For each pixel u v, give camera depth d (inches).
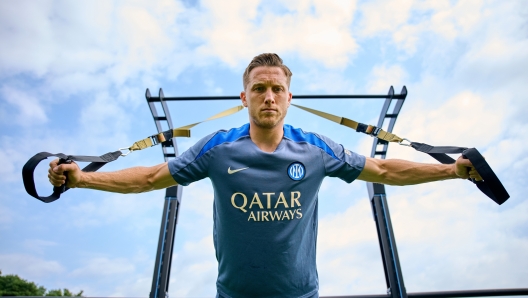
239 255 75.7
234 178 75.4
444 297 133.4
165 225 142.3
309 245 81.4
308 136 82.0
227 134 80.7
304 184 76.8
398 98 152.6
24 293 711.1
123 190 76.3
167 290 136.6
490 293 133.3
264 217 74.5
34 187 64.0
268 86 74.7
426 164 77.9
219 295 80.9
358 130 95.9
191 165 78.2
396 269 135.7
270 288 76.0
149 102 152.5
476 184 72.2
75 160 70.4
